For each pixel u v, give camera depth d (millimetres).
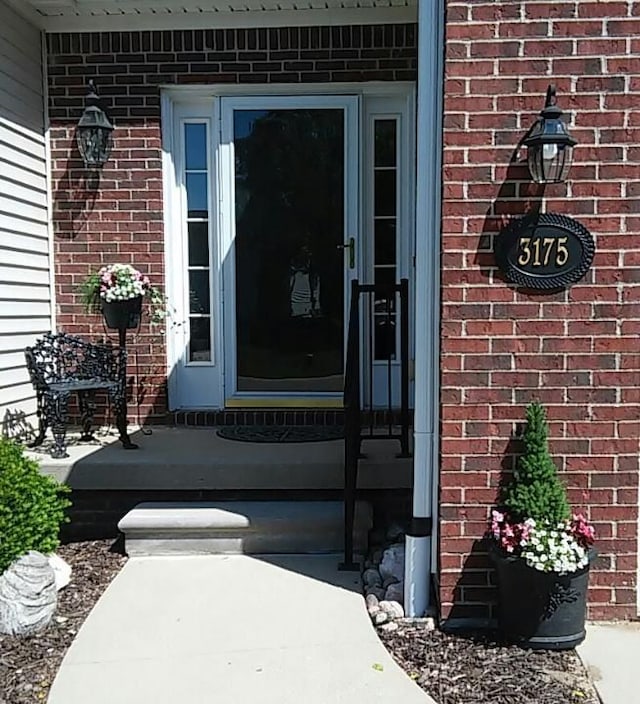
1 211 4438
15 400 4637
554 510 2936
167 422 5180
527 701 2535
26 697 2592
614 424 3006
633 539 3049
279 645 2932
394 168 5133
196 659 2832
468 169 2953
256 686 2650
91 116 4727
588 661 2805
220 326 5234
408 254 5145
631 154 2922
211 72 4984
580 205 2941
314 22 4898
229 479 4105
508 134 2934
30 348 4566
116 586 3475
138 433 4953
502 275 2975
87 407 4762
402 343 4145
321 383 5238
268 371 5250
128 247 5086
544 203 2947
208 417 5172
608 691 2596
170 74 4984
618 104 2910
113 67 5000
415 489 3201
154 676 2719
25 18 4750
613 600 3084
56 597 3209
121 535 4172
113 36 4984
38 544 3344
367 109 5086
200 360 5277
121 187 5055
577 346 2984
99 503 4199
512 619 2916
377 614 3145
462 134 2943
